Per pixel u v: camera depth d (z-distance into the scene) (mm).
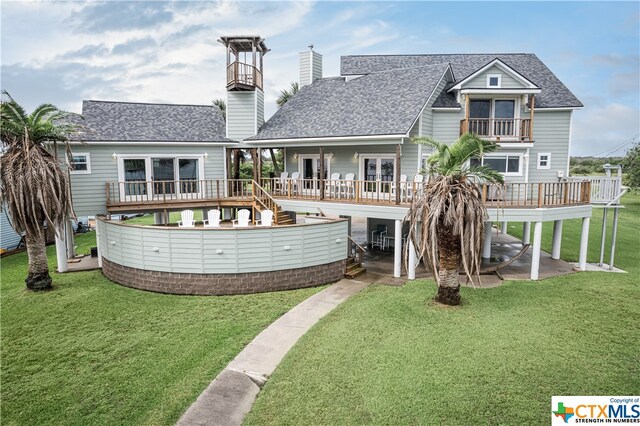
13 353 9656
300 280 14352
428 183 11211
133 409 7352
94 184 17609
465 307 11422
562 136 18828
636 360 8297
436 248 10688
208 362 8891
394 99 18250
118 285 14844
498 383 7457
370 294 12938
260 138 19812
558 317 10648
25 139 12859
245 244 13562
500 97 18578
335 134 17297
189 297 13477
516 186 18656
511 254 18625
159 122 20016
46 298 13422
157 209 18094
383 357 8508
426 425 6344
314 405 6922
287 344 9555
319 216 16922
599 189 16078
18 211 12797
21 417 7230
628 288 13219
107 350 9680
